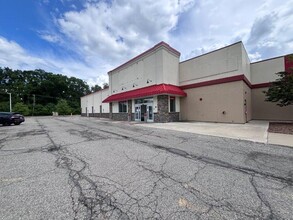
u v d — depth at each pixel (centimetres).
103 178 363
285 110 1633
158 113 1681
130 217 230
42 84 6512
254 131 970
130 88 2144
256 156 518
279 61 1661
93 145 686
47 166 441
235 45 1439
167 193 296
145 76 1898
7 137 909
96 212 242
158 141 755
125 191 305
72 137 884
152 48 1794
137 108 1969
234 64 1446
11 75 6438
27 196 288
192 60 1784
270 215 233
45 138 863
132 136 891
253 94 1831
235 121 1425
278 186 322
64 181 349
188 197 283
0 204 264
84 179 359
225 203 264
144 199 277
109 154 552
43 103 6562
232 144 681
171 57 1814
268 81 1728
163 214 236
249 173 387
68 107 6078
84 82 8406
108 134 972
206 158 504
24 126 1555
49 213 240
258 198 278
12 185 331
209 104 1619
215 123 1467
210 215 234
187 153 560
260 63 1788
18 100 5709
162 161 477
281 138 757
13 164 459
